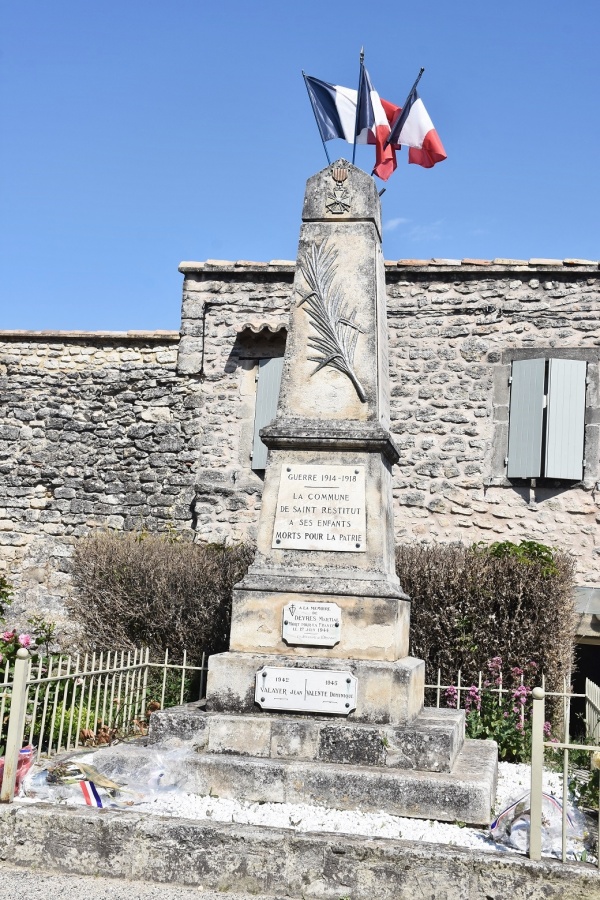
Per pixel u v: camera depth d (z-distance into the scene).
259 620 6.33
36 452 12.84
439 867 4.61
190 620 9.75
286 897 4.69
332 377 6.75
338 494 6.49
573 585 9.98
